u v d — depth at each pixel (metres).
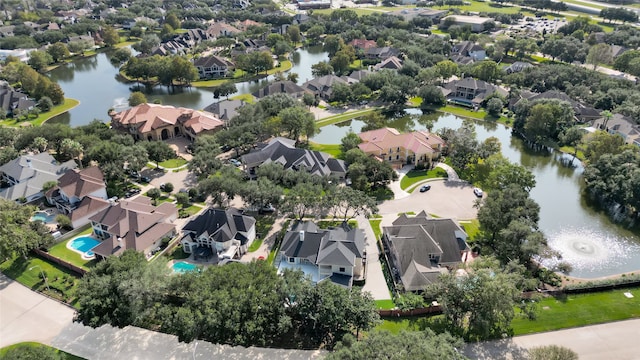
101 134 146.62
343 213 114.62
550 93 185.88
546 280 90.44
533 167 148.62
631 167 118.19
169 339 74.44
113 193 124.12
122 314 71.94
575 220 116.19
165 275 77.81
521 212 99.06
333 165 133.00
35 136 139.50
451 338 65.00
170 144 159.75
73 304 82.75
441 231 96.50
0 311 81.25
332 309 68.44
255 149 152.00
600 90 191.88
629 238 108.44
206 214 100.44
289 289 72.25
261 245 101.12
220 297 68.94
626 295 85.19
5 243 88.38
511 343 73.12
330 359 58.59
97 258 96.38
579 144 152.25
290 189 122.00
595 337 74.62
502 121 181.75
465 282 72.75
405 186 129.38
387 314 79.31
